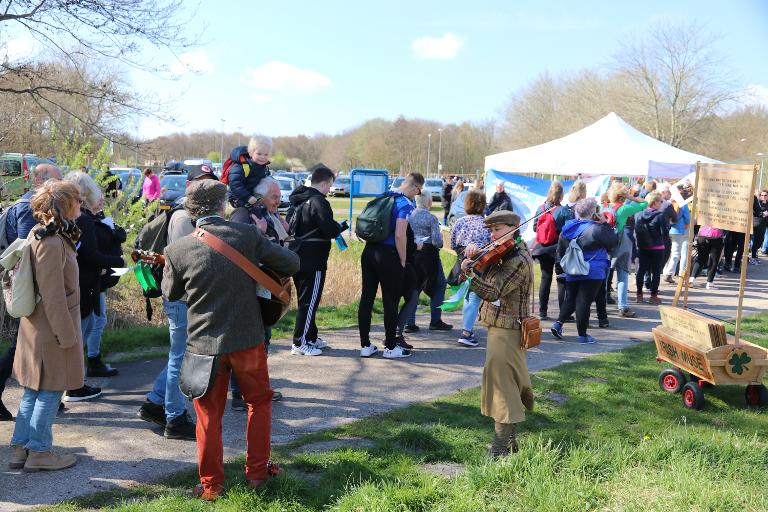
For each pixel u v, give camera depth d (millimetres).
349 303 9820
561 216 8797
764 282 13203
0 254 4883
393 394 5742
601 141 16906
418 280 7953
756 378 5504
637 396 5785
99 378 5992
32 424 3984
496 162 17797
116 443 4496
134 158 10898
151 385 5812
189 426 4613
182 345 4477
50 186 3924
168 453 4355
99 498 3688
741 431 5039
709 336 5457
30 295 3861
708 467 4051
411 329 8258
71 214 3980
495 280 4195
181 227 4434
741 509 3553
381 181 15695
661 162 15953
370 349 6988
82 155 8883
